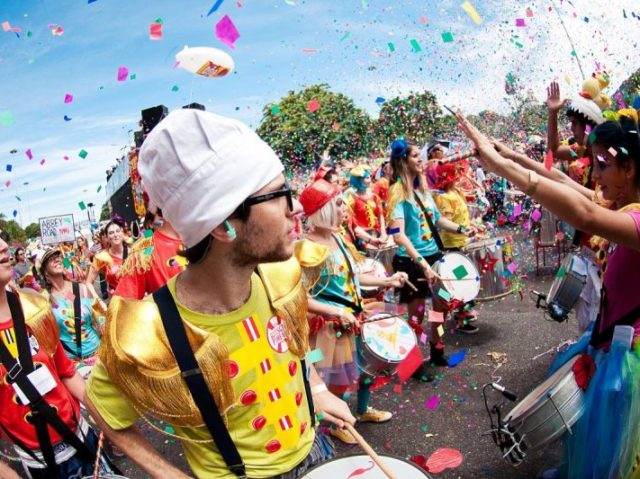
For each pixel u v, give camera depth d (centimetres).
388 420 374
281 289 149
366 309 363
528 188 187
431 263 466
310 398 158
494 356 459
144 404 121
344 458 155
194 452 139
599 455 219
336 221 321
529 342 484
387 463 158
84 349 411
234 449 132
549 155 274
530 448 235
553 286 340
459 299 445
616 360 216
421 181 466
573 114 359
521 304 598
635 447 204
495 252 485
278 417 142
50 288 416
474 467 308
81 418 231
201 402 124
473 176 855
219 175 120
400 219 434
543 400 227
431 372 446
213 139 120
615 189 225
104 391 130
